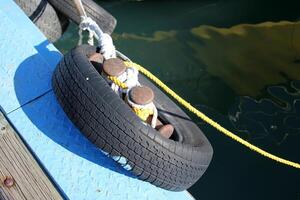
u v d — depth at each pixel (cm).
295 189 223
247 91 261
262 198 220
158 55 276
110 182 143
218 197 219
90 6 216
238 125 247
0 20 182
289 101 257
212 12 295
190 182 147
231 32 286
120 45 281
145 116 146
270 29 286
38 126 153
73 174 143
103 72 147
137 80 155
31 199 136
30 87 163
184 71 269
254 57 275
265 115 251
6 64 169
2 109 157
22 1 210
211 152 154
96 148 150
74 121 143
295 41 281
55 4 217
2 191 137
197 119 249
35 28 183
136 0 288
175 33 287
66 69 147
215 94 260
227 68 271
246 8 295
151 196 143
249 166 231
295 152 237
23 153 147
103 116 135
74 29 279
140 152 135
